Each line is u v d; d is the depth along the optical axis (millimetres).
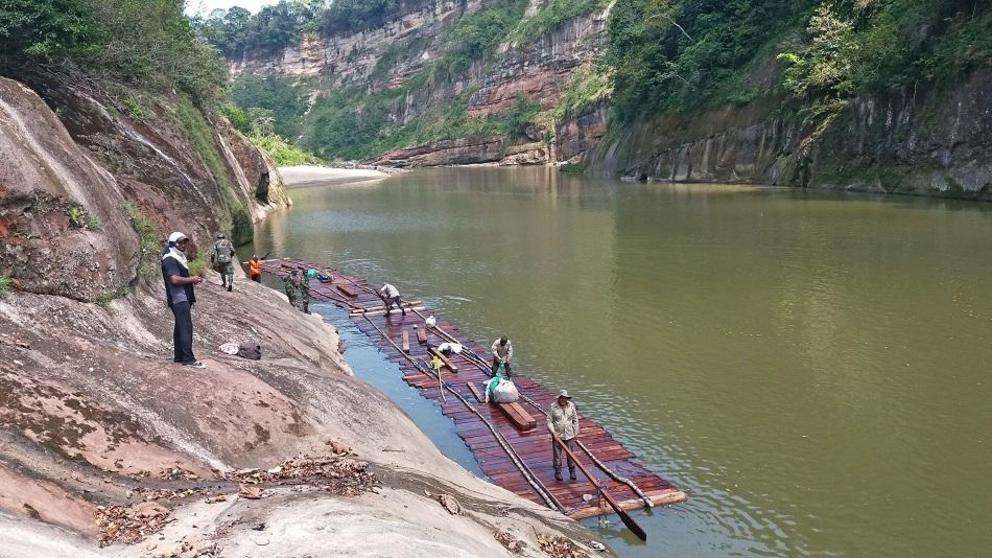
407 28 162375
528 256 29469
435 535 7141
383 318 21391
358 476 8414
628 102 72250
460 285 24969
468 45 134000
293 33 182625
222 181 33625
